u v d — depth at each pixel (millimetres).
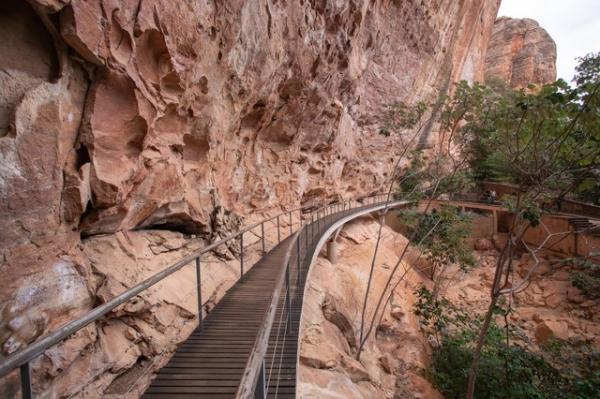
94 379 3199
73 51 3293
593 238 13859
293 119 11586
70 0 3006
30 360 1574
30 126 2869
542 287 14273
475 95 9906
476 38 30859
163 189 5473
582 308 12477
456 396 8891
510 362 8320
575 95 5828
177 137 5812
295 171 13234
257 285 6230
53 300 3096
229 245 7887
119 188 4016
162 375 3365
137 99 4109
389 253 16594
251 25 6855
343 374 6539
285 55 9016
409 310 12906
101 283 3855
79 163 3604
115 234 4613
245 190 9984
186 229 6789
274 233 11086
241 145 9273
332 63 11945
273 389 3525
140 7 3904
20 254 2809
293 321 4930
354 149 19203
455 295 15445
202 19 5301
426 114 25078
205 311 5277
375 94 19609
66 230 3479
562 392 7613
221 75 6480
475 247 19891
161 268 5102
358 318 10445
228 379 3299
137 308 3998
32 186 2906
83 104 3582
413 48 21281
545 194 7891
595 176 6875
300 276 6910
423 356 10719
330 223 13156
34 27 2990
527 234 17750
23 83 2893
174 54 4777
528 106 6309
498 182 23750
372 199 23844
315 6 9836
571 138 6805
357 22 12383
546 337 11391
